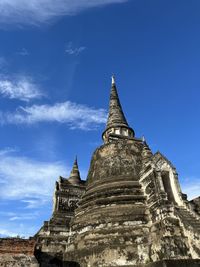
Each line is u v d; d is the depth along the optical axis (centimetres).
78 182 3409
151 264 1716
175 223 1845
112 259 1892
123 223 2047
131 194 2291
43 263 2239
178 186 2205
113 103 3756
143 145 2788
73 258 2116
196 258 1659
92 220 2159
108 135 3272
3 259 1748
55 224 2553
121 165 2564
